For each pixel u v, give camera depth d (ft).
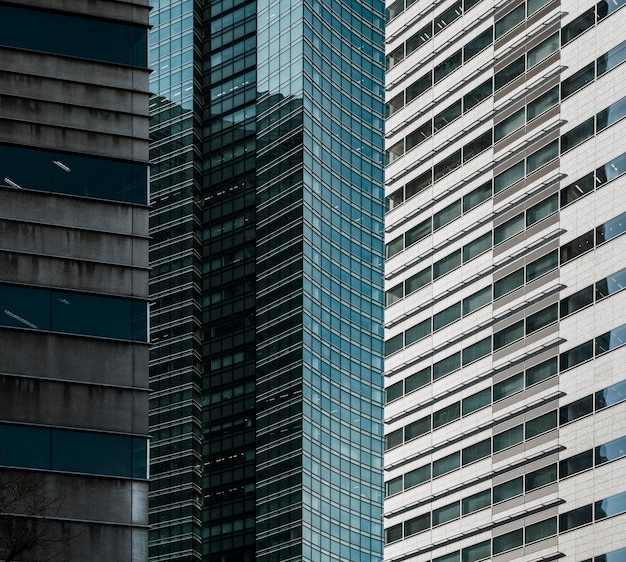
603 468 409.69
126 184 280.51
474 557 453.58
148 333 269.64
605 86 433.07
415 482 488.02
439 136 504.43
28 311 263.90
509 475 446.19
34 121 279.69
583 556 409.69
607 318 418.51
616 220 421.18
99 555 251.19
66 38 288.30
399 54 532.73
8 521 238.07
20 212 271.90
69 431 257.75
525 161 461.37
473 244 480.23
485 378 463.83
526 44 468.34
